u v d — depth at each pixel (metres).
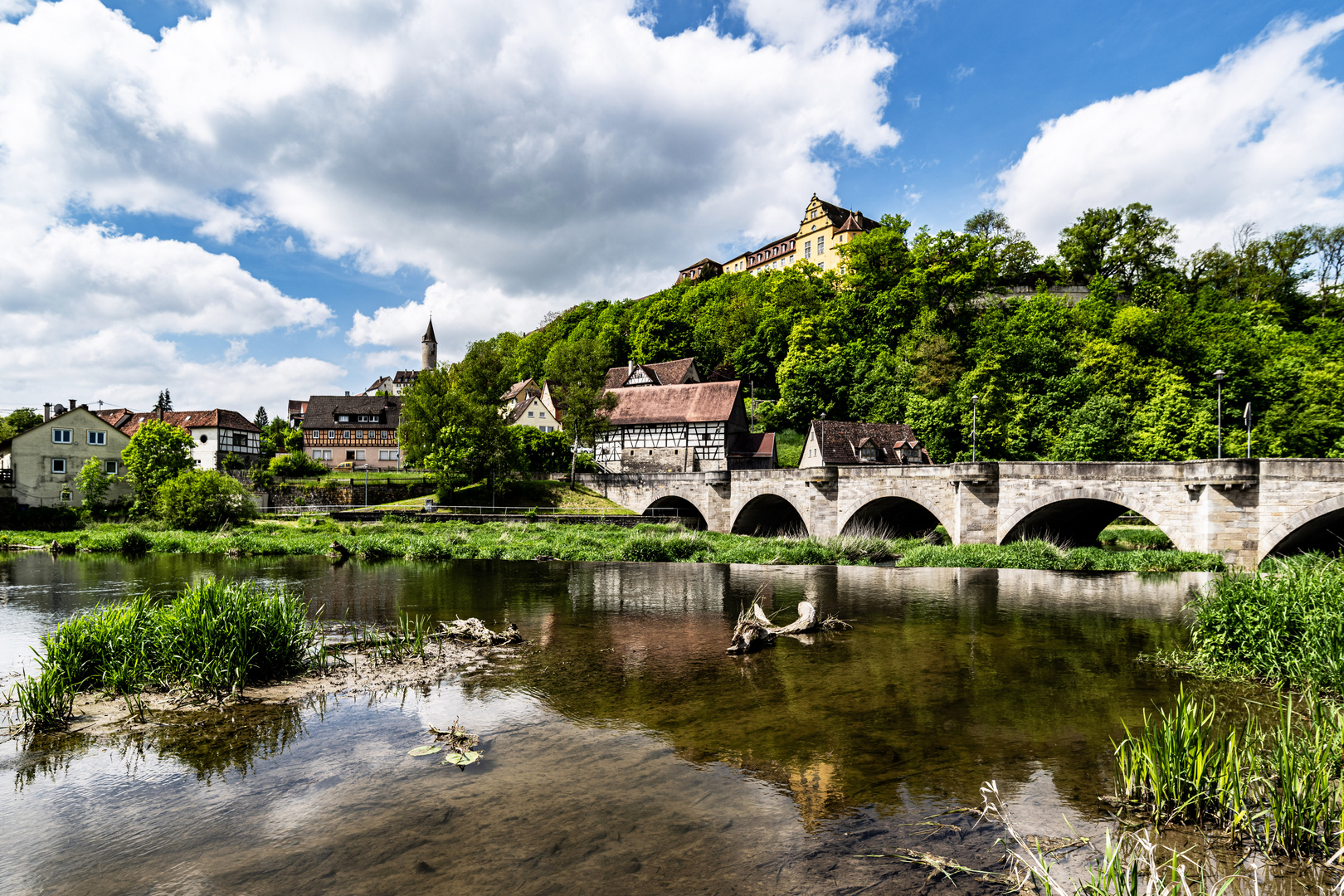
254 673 9.27
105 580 19.55
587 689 8.98
